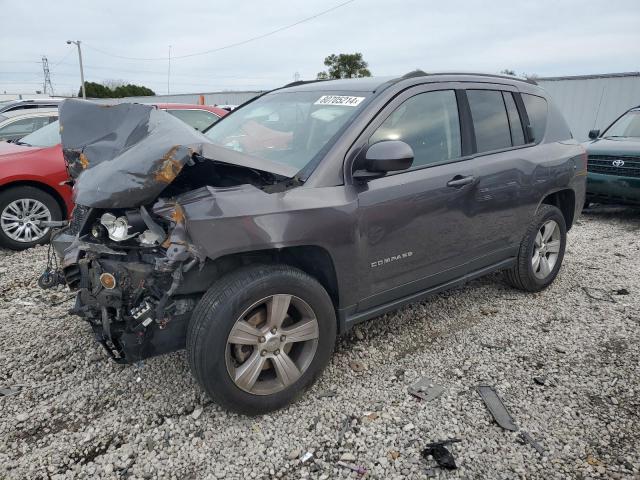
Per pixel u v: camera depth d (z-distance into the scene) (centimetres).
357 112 308
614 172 760
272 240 249
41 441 253
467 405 287
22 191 573
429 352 346
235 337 251
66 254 264
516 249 418
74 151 294
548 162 422
